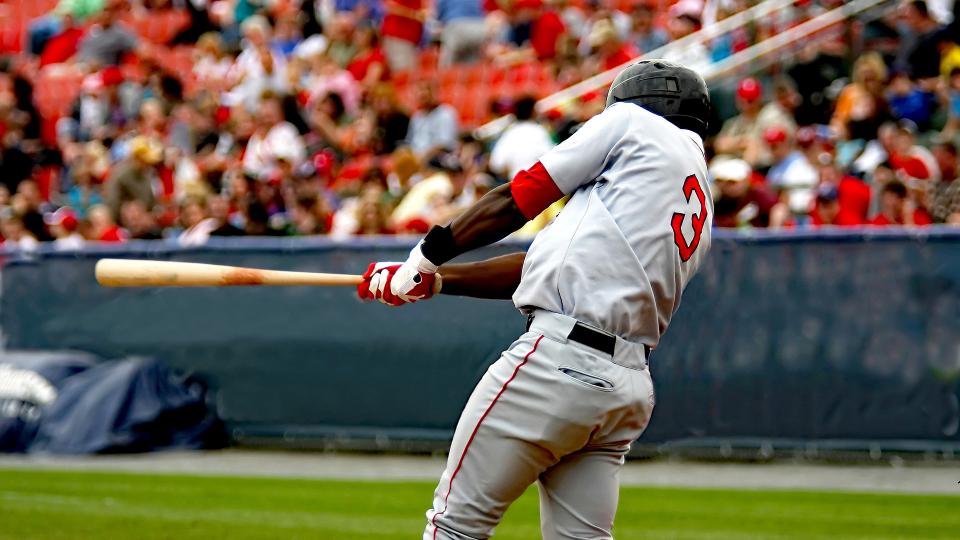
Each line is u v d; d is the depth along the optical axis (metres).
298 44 55.12
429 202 35.97
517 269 12.96
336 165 44.44
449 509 11.78
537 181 11.40
